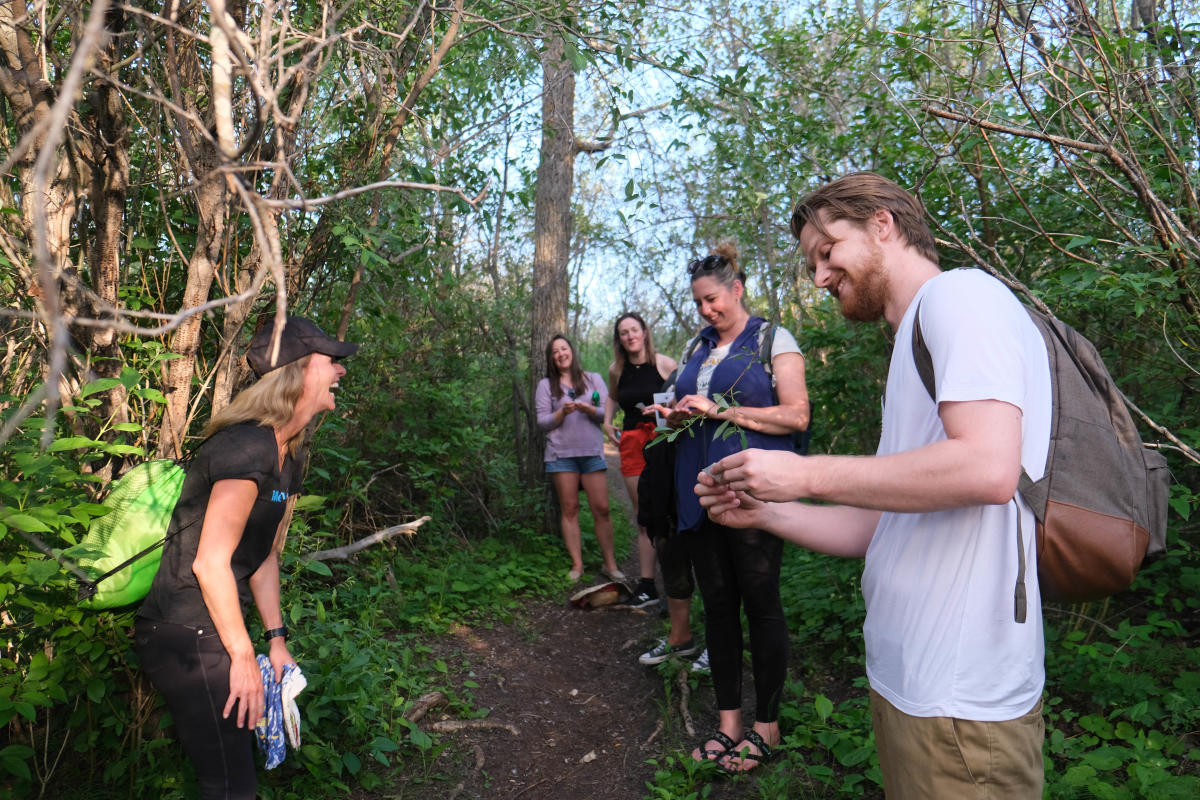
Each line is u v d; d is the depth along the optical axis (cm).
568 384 547
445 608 448
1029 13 249
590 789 289
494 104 407
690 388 313
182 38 243
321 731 276
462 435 544
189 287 244
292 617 284
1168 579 334
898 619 139
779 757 294
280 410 204
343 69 286
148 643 193
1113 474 134
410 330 546
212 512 188
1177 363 329
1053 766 244
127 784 241
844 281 155
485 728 324
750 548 285
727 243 322
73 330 236
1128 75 276
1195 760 247
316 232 295
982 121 237
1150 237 304
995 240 364
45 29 215
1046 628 320
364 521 497
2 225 228
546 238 655
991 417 120
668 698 337
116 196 237
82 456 236
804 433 298
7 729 255
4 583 197
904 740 137
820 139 430
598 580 540
